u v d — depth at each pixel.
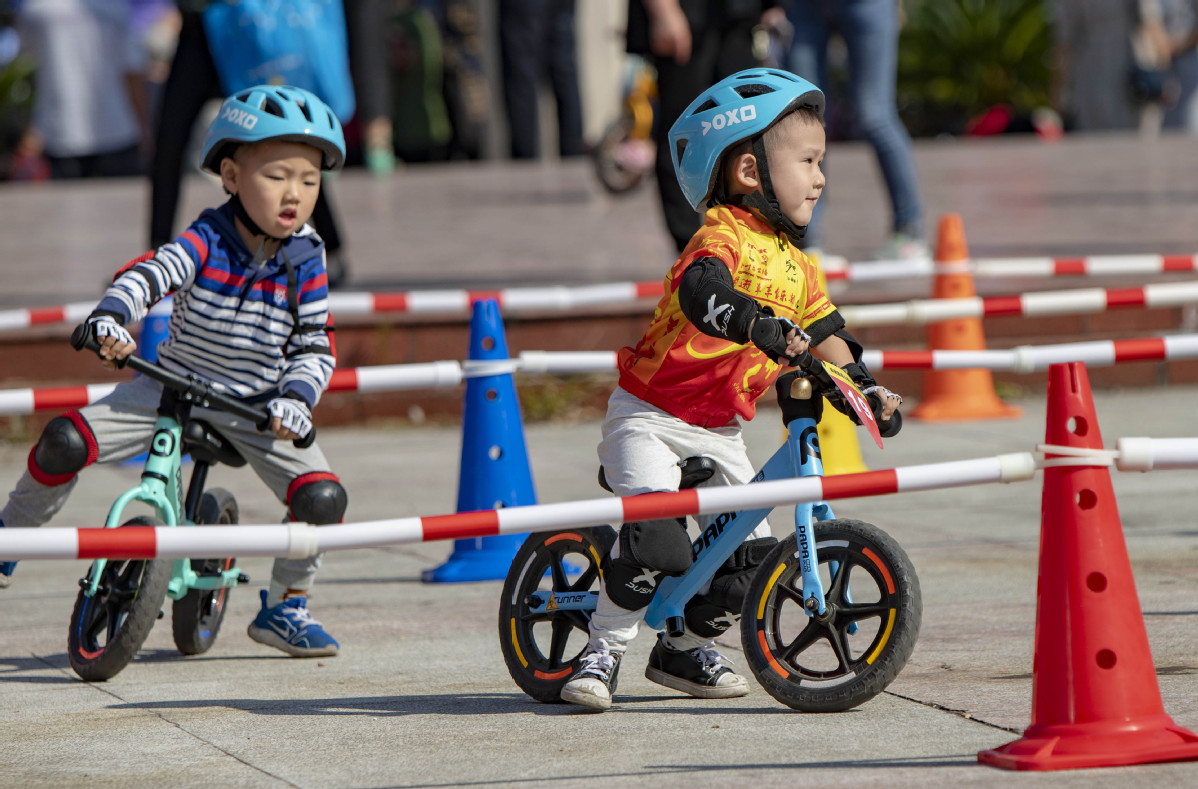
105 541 7.08
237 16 18.20
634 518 7.59
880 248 23.78
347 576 12.97
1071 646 7.27
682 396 8.61
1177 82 44.06
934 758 7.43
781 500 7.64
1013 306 14.91
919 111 66.69
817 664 9.54
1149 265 17.00
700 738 8.02
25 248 28.42
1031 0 64.94
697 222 17.48
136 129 40.12
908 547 12.96
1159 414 18.84
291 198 9.53
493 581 12.70
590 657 8.72
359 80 22.69
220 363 9.77
